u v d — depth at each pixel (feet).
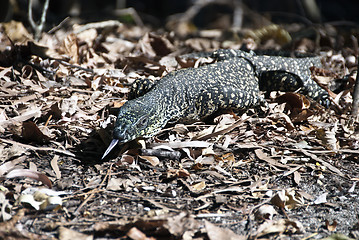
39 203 19.75
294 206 20.94
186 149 24.91
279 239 18.42
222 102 28.40
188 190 21.88
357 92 28.04
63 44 39.22
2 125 26.32
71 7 67.56
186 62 36.40
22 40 43.04
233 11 79.71
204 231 18.42
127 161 24.00
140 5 85.66
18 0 57.11
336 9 76.84
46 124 26.63
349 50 46.88
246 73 31.83
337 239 18.24
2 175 22.34
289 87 32.40
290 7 75.87
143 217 19.04
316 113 29.68
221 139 26.37
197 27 74.64
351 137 27.25
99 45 44.04
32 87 31.50
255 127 27.76
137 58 38.04
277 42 50.98
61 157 24.49
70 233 17.69
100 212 19.67
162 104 26.55
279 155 25.25
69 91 31.86
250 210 20.33
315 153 25.66
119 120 24.22
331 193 22.29
